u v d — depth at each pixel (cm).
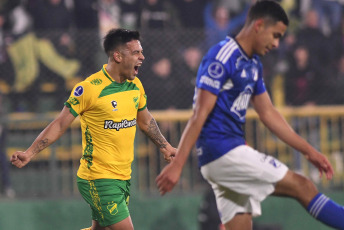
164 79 3158
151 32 3152
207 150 1633
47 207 3033
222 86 1609
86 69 3167
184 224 3117
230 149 1616
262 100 1725
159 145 1853
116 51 1731
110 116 1731
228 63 1590
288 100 3338
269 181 1602
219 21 3406
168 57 3159
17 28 3281
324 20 3459
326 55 3403
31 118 3033
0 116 3036
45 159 3086
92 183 1759
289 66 3341
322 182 3269
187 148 1550
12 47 3138
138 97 1780
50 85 3166
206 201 2908
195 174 3169
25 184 3075
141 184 3120
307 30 3412
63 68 3155
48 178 3086
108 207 1762
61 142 3092
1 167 3041
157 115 3097
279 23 1591
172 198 3116
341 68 3422
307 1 3462
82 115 1753
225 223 1708
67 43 3155
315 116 3259
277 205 3253
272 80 3306
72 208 3050
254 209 1672
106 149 1745
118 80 1748
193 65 3180
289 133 1708
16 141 3055
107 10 3378
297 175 1608
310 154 1688
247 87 1633
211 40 3209
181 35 3180
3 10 3288
